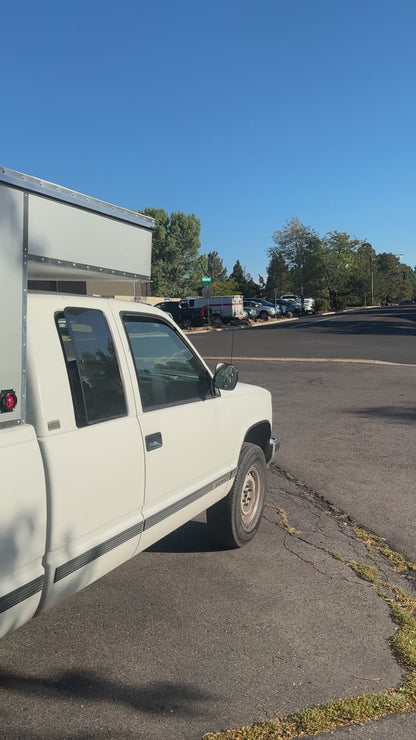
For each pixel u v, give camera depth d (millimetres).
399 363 16875
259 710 2756
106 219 3035
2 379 2303
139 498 3145
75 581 2709
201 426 3822
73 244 2764
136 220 3314
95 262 2949
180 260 72438
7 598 2287
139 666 3096
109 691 2887
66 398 2680
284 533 4953
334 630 3463
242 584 4035
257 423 4793
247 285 110500
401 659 3176
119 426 2994
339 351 20672
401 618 3584
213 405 4031
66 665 3100
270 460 5188
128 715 2713
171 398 3650
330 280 76125
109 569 3006
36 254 2506
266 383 13250
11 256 2338
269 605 3752
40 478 2434
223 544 4617
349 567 4305
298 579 4113
